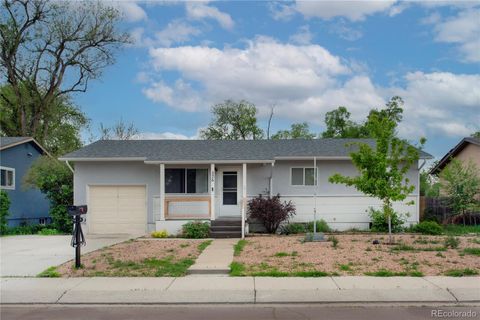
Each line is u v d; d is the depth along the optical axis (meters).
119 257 13.35
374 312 8.24
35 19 34.59
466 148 31.12
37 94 36.66
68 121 42.31
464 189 23.73
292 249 14.35
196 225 19.28
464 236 18.53
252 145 23.73
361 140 24.83
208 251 14.48
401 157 16.12
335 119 45.25
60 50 36.34
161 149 22.72
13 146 26.56
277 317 7.96
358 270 11.17
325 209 21.69
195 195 21.53
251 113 49.81
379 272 10.84
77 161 21.91
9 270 11.77
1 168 25.31
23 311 8.58
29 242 17.72
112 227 21.91
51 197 23.34
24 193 27.69
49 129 40.47
